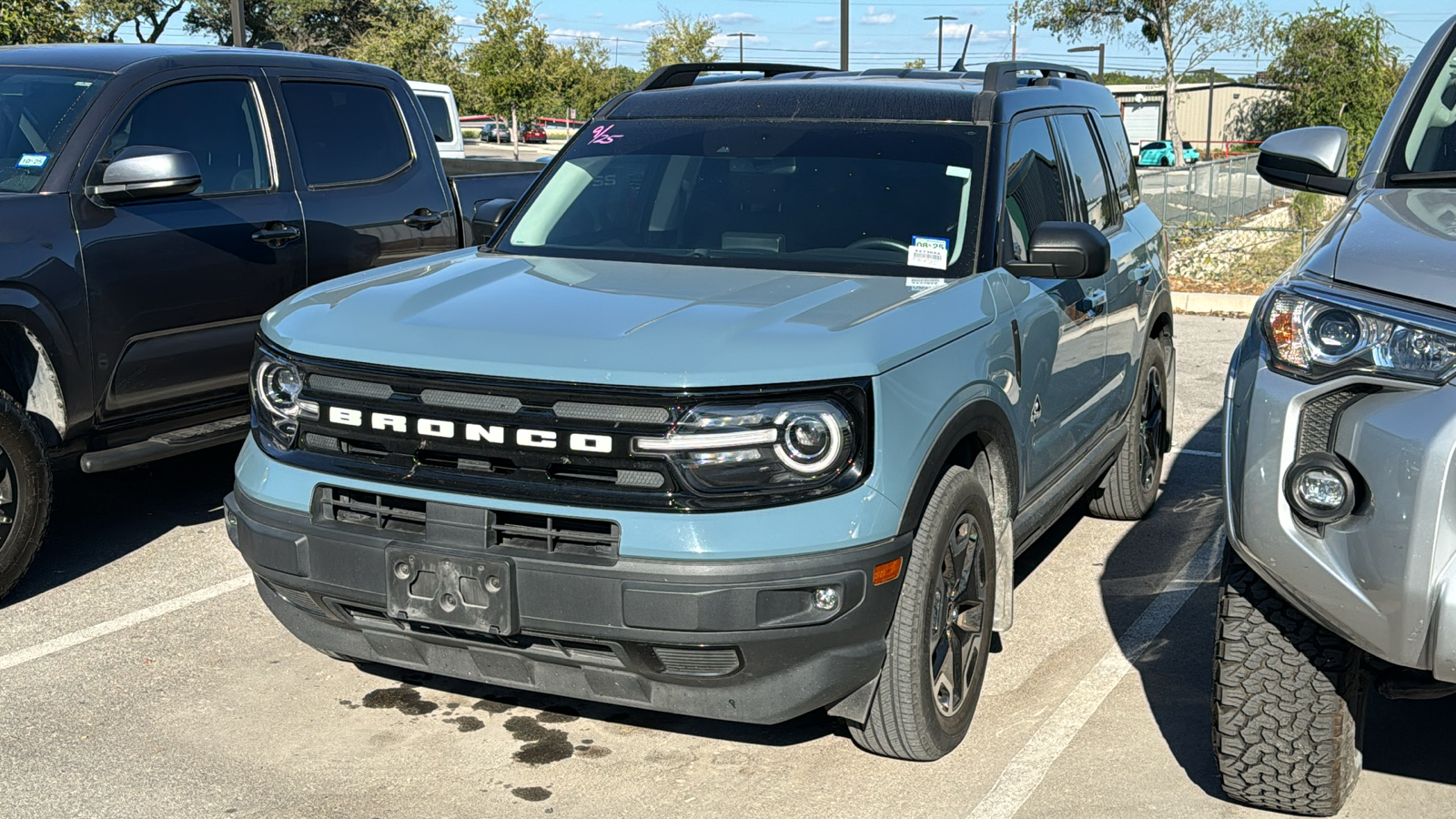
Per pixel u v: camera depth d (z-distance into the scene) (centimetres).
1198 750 373
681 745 377
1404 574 269
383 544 321
